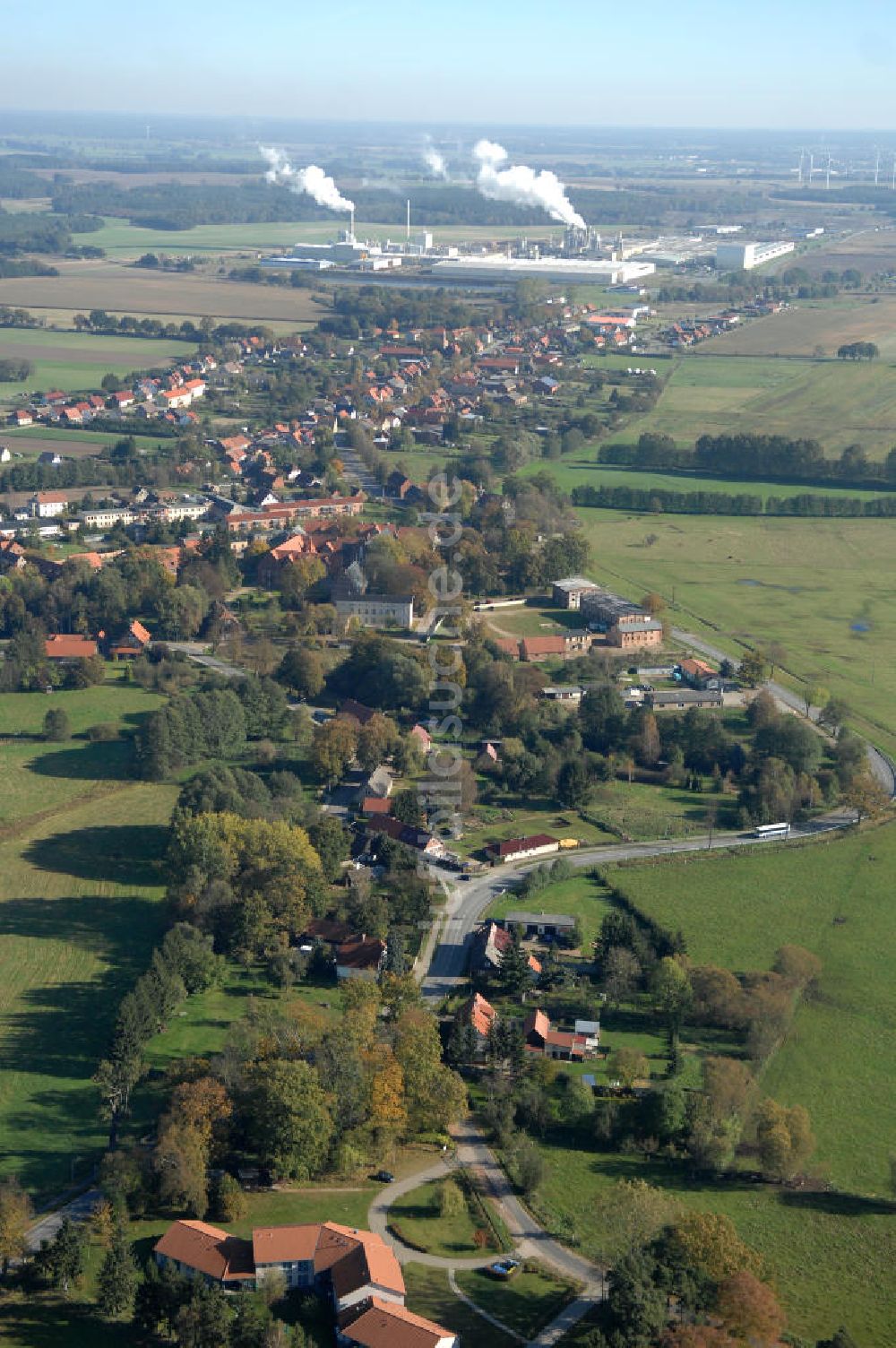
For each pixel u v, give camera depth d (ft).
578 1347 637.71
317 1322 654.53
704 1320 643.86
